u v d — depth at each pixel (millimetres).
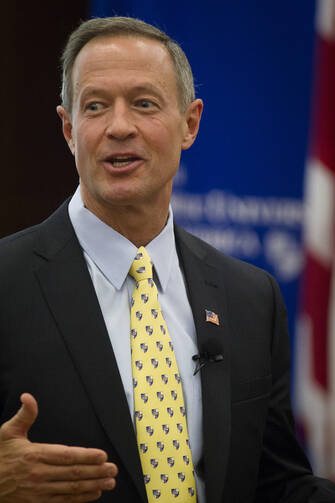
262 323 4094
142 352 3594
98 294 3668
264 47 7625
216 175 7602
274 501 4035
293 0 7664
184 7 7352
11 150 7395
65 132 3936
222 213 7652
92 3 7172
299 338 8016
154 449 3443
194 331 3852
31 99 7441
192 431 3633
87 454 2957
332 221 7938
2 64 7336
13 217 7426
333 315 8039
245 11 7547
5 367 3420
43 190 7516
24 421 3014
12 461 2986
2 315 3486
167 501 3412
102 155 3568
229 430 3678
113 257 3721
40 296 3557
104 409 3381
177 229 4184
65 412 3365
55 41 7477
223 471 3590
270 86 7668
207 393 3686
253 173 7699
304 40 7727
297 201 7852
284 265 7910
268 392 3982
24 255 3680
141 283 3742
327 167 7840
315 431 8062
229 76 7555
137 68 3600
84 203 3828
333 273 7980
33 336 3461
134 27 3697
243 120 7625
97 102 3598
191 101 3988
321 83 7777
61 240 3760
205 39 7453
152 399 3514
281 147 7738
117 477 3350
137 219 3725
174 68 3777
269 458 4062
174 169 3793
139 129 3580
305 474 4062
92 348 3480
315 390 8070
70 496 3002
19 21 7367
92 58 3623
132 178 3584
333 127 7812
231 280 4145
